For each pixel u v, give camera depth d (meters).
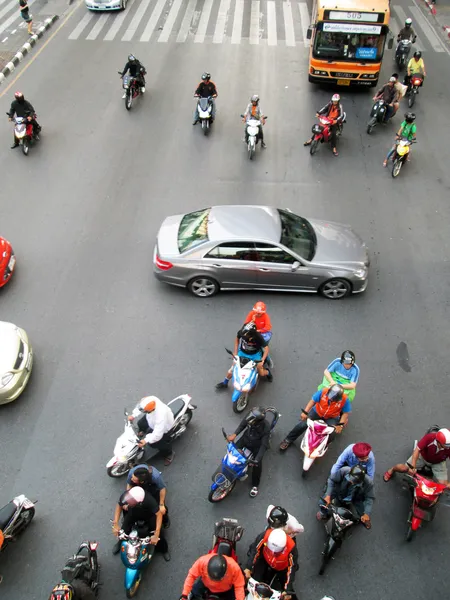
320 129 14.15
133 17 21.86
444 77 18.36
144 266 11.42
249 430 7.10
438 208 13.11
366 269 10.53
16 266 11.33
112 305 10.57
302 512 7.55
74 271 11.27
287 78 18.09
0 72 17.84
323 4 15.55
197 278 10.48
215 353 9.73
